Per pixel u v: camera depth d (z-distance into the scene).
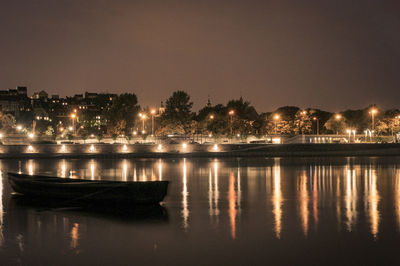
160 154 90.88
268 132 167.88
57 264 15.98
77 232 20.80
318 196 33.00
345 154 97.12
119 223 22.72
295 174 52.25
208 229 21.36
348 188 38.16
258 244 18.55
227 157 92.94
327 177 48.28
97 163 73.56
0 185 40.69
